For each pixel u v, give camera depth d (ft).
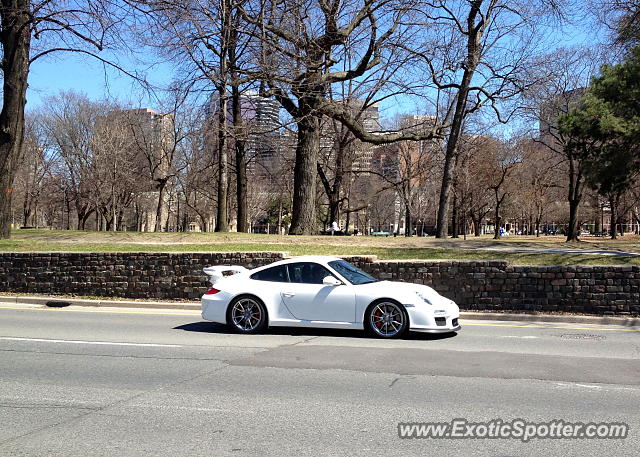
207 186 177.68
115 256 53.88
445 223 90.68
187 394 21.47
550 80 94.02
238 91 81.82
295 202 80.33
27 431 17.46
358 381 23.26
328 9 69.72
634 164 72.95
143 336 34.17
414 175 149.89
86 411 19.40
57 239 71.36
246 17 65.16
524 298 45.42
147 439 16.70
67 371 25.21
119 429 17.58
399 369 25.27
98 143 158.81
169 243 66.69
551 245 79.41
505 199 197.77
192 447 16.03
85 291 54.44
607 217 340.39
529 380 23.45
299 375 24.26
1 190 70.95
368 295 33.32
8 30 68.95
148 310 48.49
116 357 28.09
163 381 23.39
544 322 42.75
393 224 349.61
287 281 34.96
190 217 272.72
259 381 23.31
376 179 184.65
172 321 41.01
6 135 70.59
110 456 15.43
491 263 46.14
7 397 21.16
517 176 164.55
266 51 67.82
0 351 29.63
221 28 65.36
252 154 136.98
